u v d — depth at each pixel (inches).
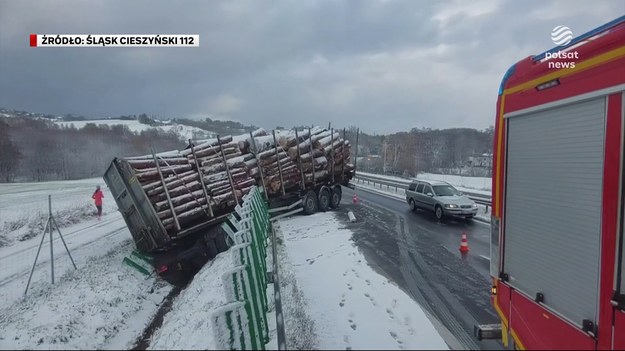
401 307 244.1
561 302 135.5
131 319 299.3
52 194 1088.8
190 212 415.2
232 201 467.5
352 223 595.8
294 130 673.0
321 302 255.9
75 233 615.8
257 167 576.1
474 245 455.8
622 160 112.0
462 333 225.0
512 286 165.5
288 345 195.9
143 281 369.7
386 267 363.9
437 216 649.0
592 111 124.0
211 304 268.1
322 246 438.6
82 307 288.8
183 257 419.2
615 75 115.0
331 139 726.5
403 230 545.3
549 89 143.6
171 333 250.7
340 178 764.6
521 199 160.6
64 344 246.2
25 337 247.6
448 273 345.7
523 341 156.4
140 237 407.2
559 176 138.4
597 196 120.7
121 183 408.2
